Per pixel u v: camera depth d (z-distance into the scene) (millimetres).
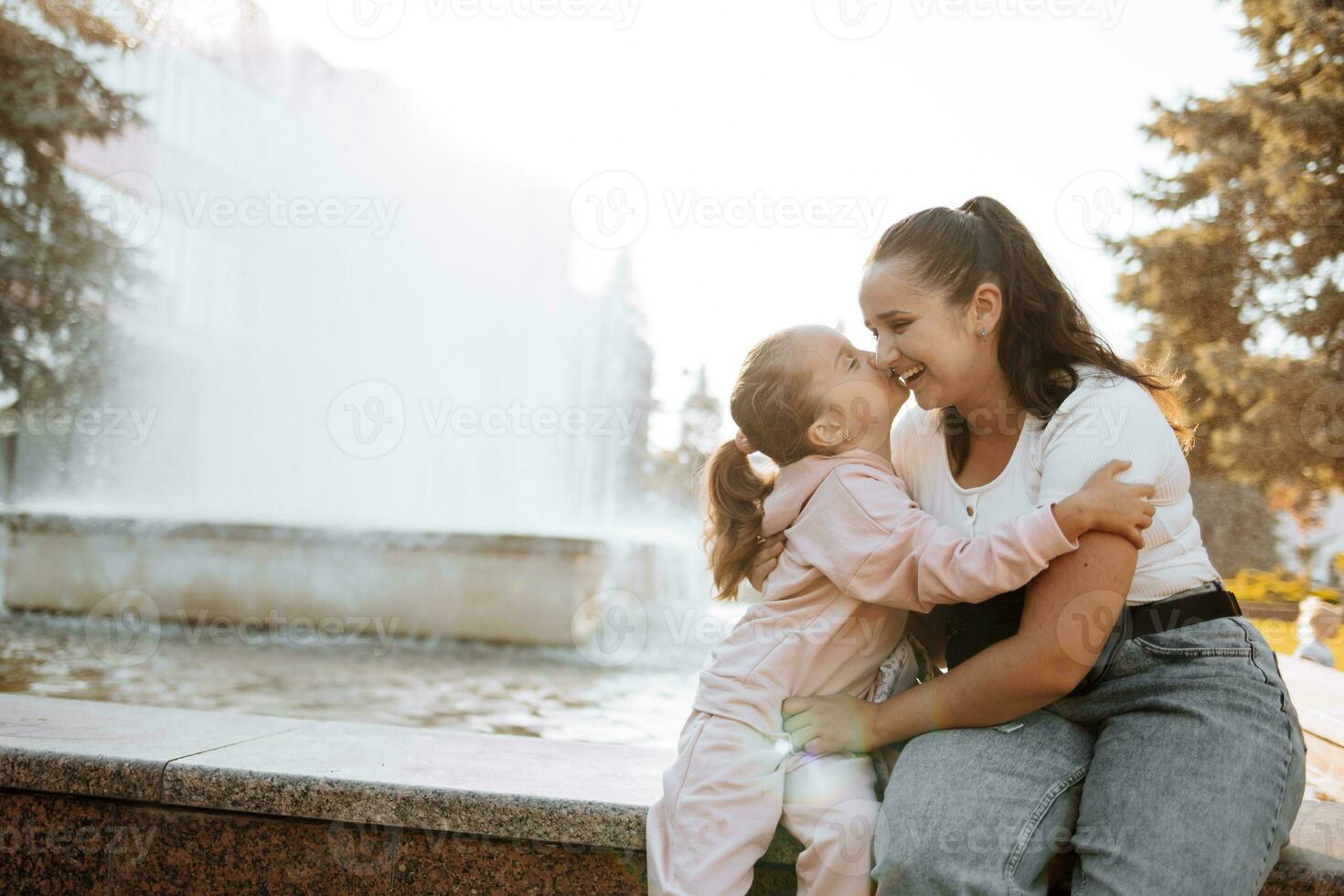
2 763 1512
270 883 1461
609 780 1490
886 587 1285
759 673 1337
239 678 3818
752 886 1366
